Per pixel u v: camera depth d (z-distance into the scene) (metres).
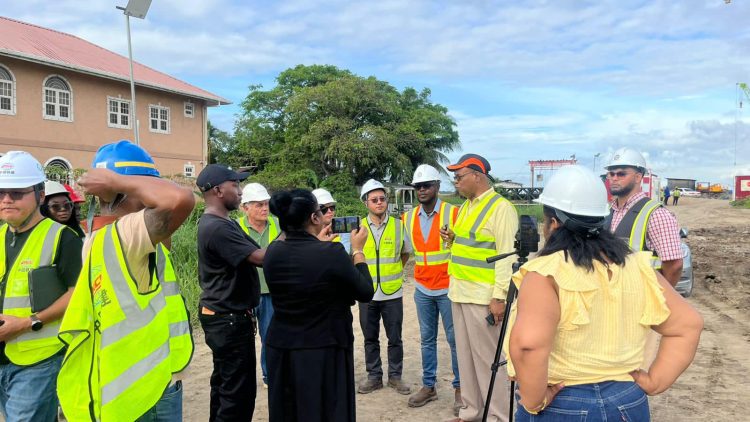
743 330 7.21
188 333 2.52
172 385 2.46
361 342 6.76
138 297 2.15
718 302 9.06
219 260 3.41
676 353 2.04
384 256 5.10
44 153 24.23
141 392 2.13
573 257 1.99
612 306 1.99
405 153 33.78
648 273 2.06
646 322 2.04
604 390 1.98
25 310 2.78
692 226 24.45
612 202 3.95
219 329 3.42
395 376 5.18
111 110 27.16
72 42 29.25
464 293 4.11
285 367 3.09
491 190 4.18
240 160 37.44
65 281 2.79
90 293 2.15
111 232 2.13
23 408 2.76
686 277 9.24
